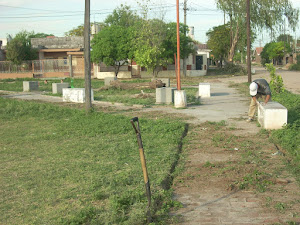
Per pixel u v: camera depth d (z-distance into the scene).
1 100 18.80
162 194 5.05
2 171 6.63
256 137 8.83
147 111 14.59
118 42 36.94
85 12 12.80
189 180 5.81
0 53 44.78
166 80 25.95
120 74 42.31
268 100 10.55
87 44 13.06
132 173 6.13
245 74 46.59
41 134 10.27
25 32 45.19
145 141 8.73
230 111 13.81
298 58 60.97
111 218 4.30
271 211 4.52
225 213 4.52
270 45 77.94
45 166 6.89
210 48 55.53
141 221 4.22
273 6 44.12
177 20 14.83
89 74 13.30
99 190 5.37
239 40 47.50
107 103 17.58
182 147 8.16
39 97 22.03
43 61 42.41
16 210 4.79
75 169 6.59
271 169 6.20
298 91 21.70
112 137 9.51
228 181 5.64
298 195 5.02
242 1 44.16
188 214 4.54
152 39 34.69
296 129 9.04
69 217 4.42
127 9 54.09
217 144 8.18
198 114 13.25
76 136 9.84
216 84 30.42
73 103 18.41
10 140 9.52
